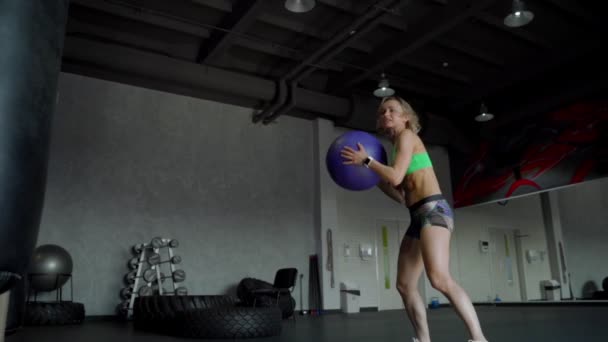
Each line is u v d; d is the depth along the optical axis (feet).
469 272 36.32
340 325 16.74
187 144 26.48
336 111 28.30
